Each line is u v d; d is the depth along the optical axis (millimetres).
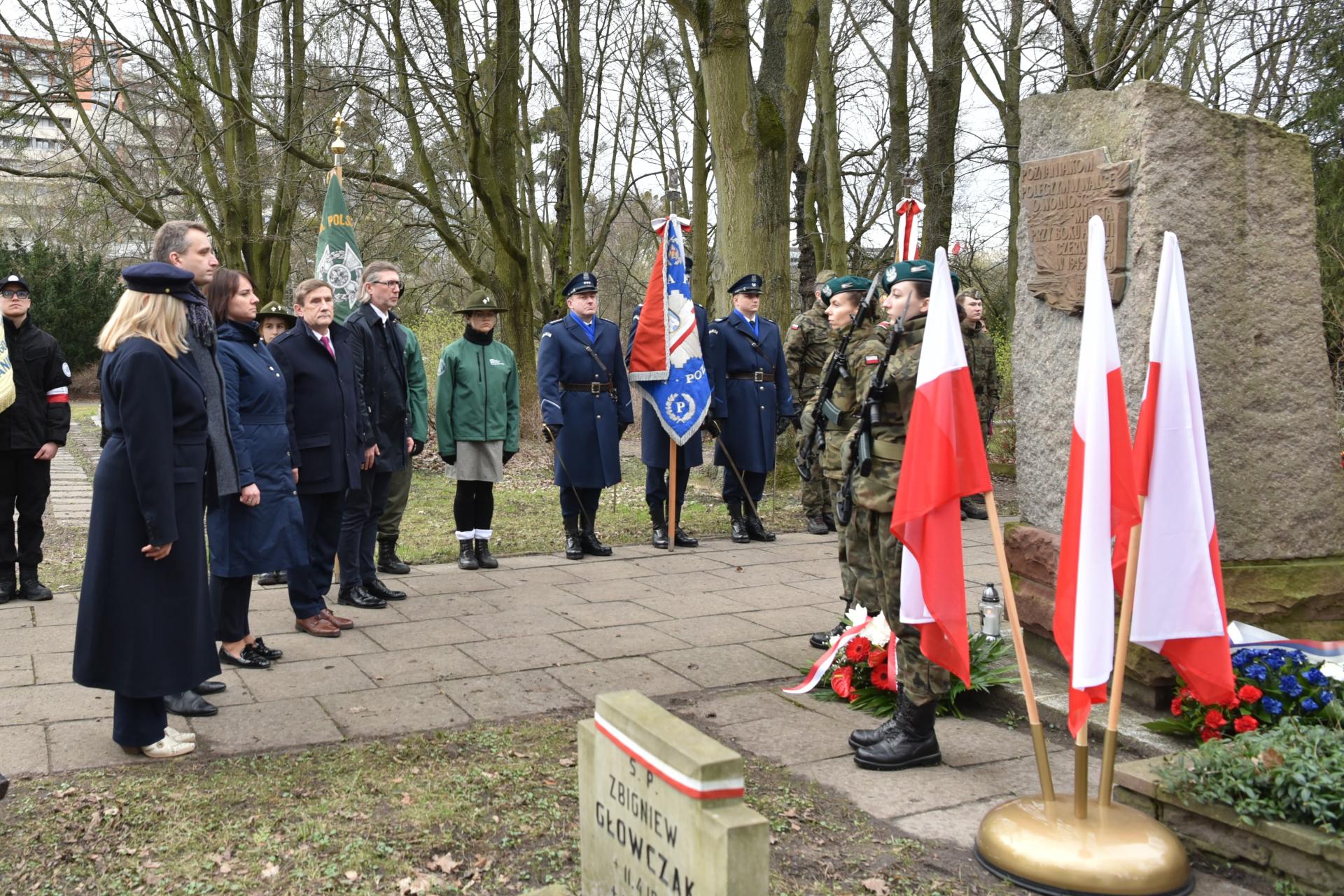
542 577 7934
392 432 7066
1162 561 3615
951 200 16625
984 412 10445
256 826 3564
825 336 9195
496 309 8070
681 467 9258
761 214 11781
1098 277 3375
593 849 2400
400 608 6871
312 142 17266
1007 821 3350
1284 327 4887
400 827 3564
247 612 5543
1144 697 4570
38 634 5992
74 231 20641
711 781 1940
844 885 3205
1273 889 3188
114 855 3342
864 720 4773
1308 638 4773
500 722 4695
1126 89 4824
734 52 11539
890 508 4102
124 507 4020
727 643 6078
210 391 4785
